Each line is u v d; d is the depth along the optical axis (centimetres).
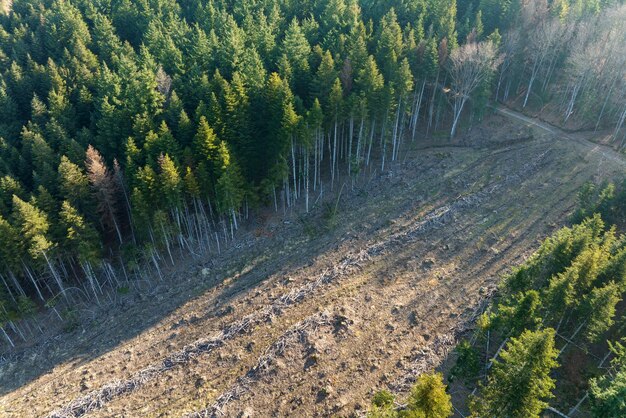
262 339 4881
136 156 5856
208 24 8831
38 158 6050
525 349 3105
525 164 6988
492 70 7412
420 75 7425
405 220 6266
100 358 5056
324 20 8525
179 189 5678
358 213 6475
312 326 4856
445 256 5650
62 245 5606
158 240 6078
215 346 4875
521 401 3027
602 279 4128
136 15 9344
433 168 7081
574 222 5559
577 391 4056
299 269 5762
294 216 6575
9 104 7294
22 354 5309
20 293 5825
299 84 7094
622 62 7369
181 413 4288
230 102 6091
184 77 7312
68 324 5562
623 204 5303
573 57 7694
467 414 3941
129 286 5919
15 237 5266
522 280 4266
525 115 8138
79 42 8044
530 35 8294
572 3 9350
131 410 4391
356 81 6731
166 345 5075
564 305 3838
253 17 9181
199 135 5788
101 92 6925
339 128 7212
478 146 7494
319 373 4456
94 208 5916
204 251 6238
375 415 3356
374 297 5212
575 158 7006
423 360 4481
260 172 6788
